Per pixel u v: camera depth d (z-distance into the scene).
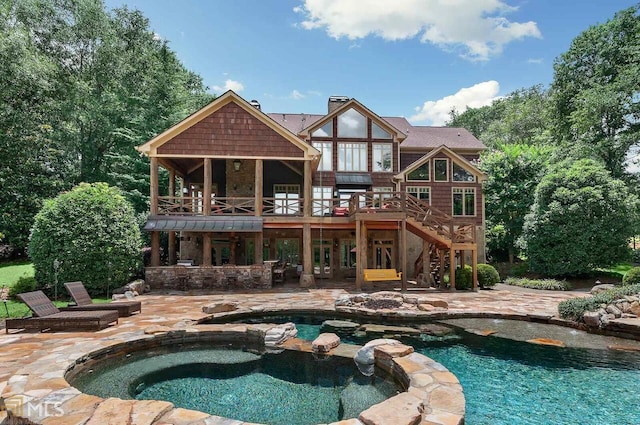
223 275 16.14
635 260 26.39
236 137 17.62
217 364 7.16
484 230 22.86
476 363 7.43
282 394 5.83
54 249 13.08
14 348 7.00
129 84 28.34
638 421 5.09
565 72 31.23
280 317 11.25
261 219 17.34
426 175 22.83
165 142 17.33
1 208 19.70
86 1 26.00
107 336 7.91
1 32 18.03
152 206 17.17
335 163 22.62
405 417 4.24
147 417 4.19
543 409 5.43
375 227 17.98
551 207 19.88
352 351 7.83
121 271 13.95
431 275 18.72
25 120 19.72
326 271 21.48
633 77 24.34
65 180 23.66
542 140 35.66
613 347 8.38
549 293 15.70
